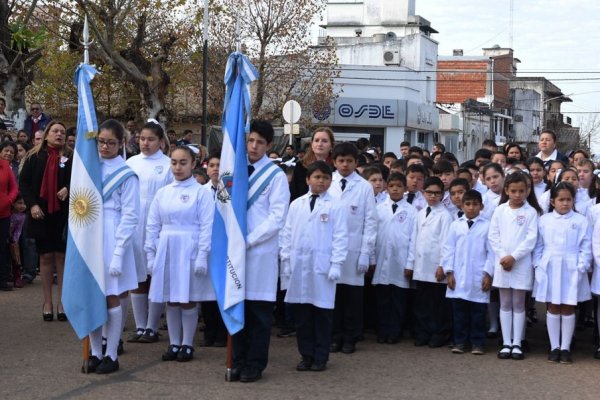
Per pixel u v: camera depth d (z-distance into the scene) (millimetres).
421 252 8766
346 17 57438
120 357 7746
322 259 7355
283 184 7062
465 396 6613
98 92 28922
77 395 6418
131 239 7262
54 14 22109
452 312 8734
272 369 7438
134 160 8781
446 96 57719
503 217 8312
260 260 6938
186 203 7574
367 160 11945
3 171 11117
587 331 9914
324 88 35344
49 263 9250
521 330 8188
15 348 7961
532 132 65375
